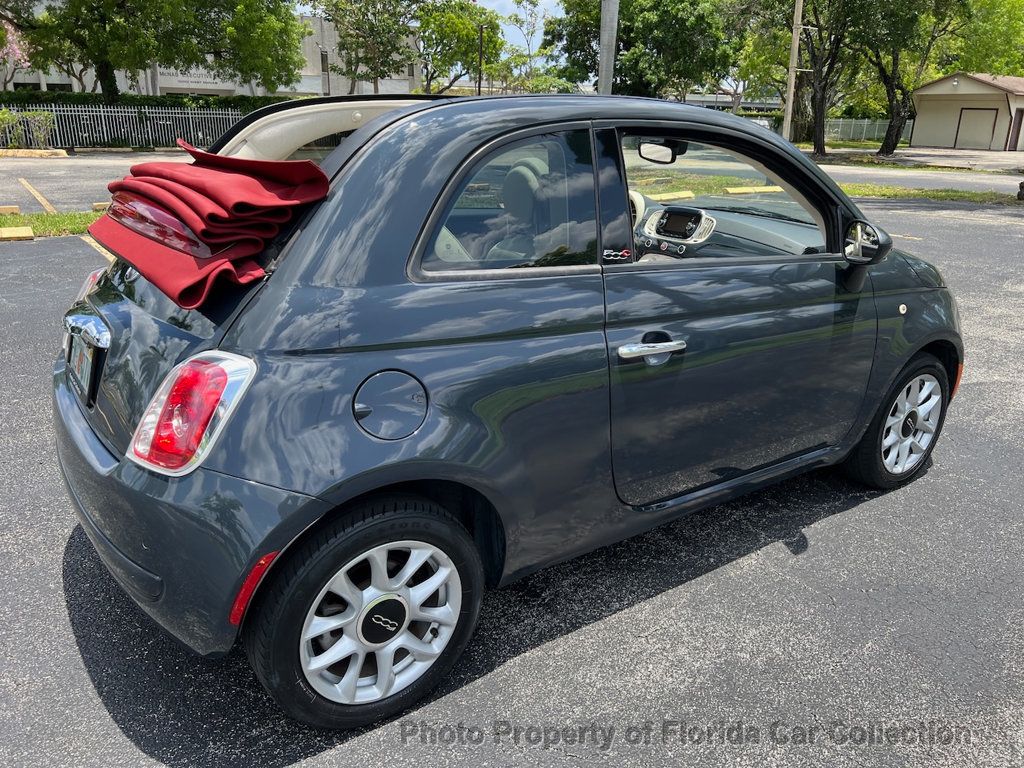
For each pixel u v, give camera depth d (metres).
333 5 34.28
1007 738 2.26
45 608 2.73
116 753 2.12
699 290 2.67
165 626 2.04
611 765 2.14
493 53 37.28
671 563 3.15
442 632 2.33
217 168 2.42
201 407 1.92
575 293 2.40
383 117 2.37
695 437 2.77
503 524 2.36
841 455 3.41
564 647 2.62
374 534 2.08
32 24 26.11
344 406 2.00
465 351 2.18
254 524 1.89
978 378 5.41
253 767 2.09
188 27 26.42
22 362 5.03
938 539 3.35
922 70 38.56
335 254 2.07
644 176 2.65
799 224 3.08
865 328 3.22
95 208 11.08
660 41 35.50
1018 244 10.62
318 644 2.14
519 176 2.35
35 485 3.56
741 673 2.51
